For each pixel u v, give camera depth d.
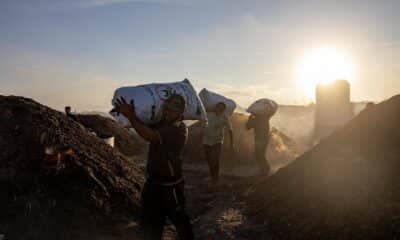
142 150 16.83
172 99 3.91
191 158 12.94
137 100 4.32
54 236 4.41
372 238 4.15
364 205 4.69
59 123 6.20
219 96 9.98
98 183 5.21
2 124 5.61
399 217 4.21
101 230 4.71
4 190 4.78
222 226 5.55
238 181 9.02
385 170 5.18
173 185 3.82
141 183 6.05
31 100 6.62
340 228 4.54
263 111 9.36
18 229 4.36
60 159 5.12
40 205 4.70
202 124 5.20
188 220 3.99
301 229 4.93
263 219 5.73
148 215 3.84
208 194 7.70
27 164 5.12
